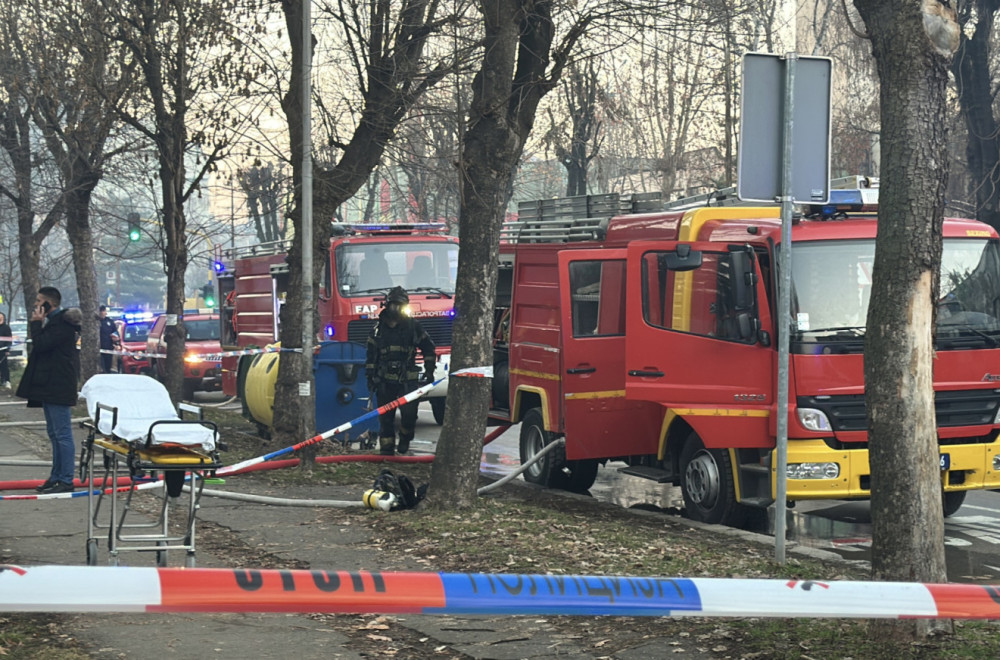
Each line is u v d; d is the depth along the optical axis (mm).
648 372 16781
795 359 15773
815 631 9586
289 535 14758
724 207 17438
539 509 16594
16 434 27375
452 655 9477
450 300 32000
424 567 12688
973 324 16641
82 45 30906
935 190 9195
